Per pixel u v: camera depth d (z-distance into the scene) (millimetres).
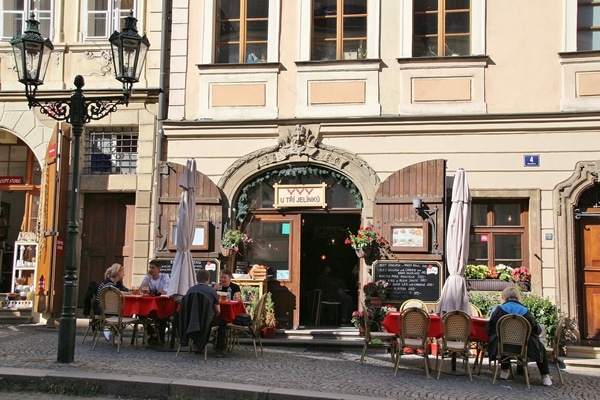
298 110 13172
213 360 9773
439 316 9906
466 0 13133
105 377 7969
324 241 13711
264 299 10938
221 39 13781
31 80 9102
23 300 13797
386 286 12203
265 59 13586
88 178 13656
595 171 12227
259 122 13172
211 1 13648
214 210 13016
